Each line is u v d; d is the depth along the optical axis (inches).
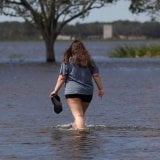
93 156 874.8
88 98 1105.4
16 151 914.1
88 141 990.4
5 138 1025.5
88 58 1103.6
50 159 855.7
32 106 1487.5
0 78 2554.1
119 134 1058.7
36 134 1064.2
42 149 927.0
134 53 4960.6
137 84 2188.7
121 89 1974.7
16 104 1531.7
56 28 4264.3
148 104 1520.7
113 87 2059.5
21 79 2479.1
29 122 1215.6
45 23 4239.7
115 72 2952.8
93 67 1110.4
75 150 917.2
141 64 3757.4
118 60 4379.9
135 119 1251.8
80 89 1096.2
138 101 1592.0
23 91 1902.1
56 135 1051.3
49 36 4259.4
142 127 1141.1
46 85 2146.9
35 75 2731.3
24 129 1123.3
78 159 855.1
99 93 1117.1
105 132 1080.8
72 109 1107.9
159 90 1926.7
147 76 2635.3
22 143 978.1
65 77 1105.4
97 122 1211.2
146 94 1788.9
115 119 1253.1
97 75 1112.2
